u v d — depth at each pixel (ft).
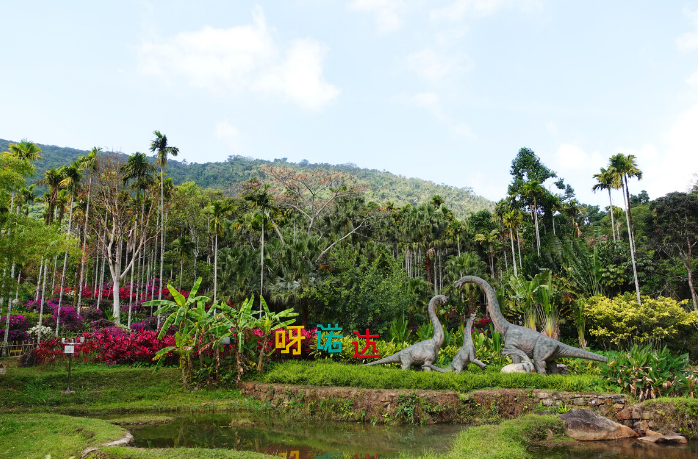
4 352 58.13
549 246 107.96
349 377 39.63
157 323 79.56
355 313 64.80
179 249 117.70
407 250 135.74
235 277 74.28
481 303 116.16
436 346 45.68
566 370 47.03
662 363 36.11
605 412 34.42
